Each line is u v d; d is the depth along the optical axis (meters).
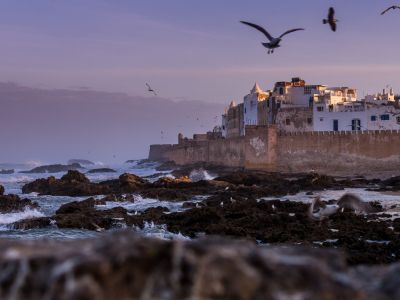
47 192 78.06
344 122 119.38
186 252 8.86
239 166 119.62
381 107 117.12
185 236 40.09
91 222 44.66
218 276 8.71
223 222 43.66
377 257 29.75
